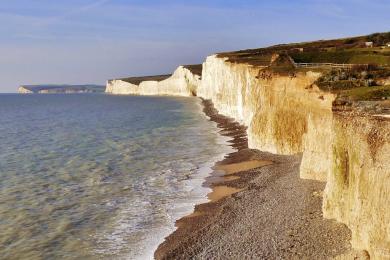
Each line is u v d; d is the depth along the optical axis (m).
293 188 31.09
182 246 23.39
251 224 25.31
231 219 26.70
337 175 22.89
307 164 32.81
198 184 35.75
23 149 52.69
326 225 22.86
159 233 25.56
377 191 16.86
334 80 34.12
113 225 26.88
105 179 37.56
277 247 21.64
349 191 20.97
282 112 44.00
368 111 19.36
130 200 31.67
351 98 22.64
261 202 29.17
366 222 17.77
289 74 43.38
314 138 32.50
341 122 21.95
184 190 34.12
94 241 24.53
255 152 45.88
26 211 29.22
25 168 41.66
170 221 27.45
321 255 19.95
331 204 23.45
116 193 33.41
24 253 22.95
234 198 30.94
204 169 40.91
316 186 30.73
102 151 50.81
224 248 22.53
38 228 26.36
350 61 51.22
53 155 48.41
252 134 48.12
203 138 60.31
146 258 22.36
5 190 33.97
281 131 43.78
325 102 31.58
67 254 22.88
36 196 32.53
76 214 28.73
